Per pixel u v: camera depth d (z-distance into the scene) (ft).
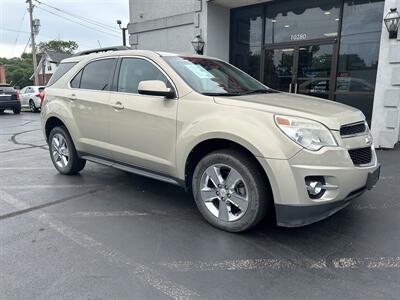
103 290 8.64
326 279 9.07
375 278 9.09
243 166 10.95
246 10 36.76
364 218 12.82
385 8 24.34
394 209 13.66
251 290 8.63
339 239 11.23
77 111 16.48
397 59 23.97
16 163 22.15
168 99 12.79
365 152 11.39
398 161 21.22
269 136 10.33
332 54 31.19
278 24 34.71
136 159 14.19
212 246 10.84
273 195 10.39
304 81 33.50
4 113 65.51
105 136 15.34
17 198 15.26
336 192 10.24
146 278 9.15
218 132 11.16
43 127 19.02
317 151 10.02
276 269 9.55
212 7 35.65
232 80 14.38
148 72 13.89
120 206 14.29
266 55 35.96
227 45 38.17
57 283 8.91
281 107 10.96
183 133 12.19
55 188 16.65
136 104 13.76
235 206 11.56
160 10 39.81
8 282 8.95
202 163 11.98
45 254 10.37
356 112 12.10
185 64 13.82
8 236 11.54
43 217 13.15
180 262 9.93
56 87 18.08
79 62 17.34
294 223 10.37
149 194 15.75
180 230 11.99
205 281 9.02
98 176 18.67
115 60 15.37
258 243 11.00
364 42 29.30
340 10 30.09
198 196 12.33
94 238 11.42
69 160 18.11
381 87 25.07
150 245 10.93
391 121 24.77
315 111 10.98
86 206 14.29
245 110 11.08
